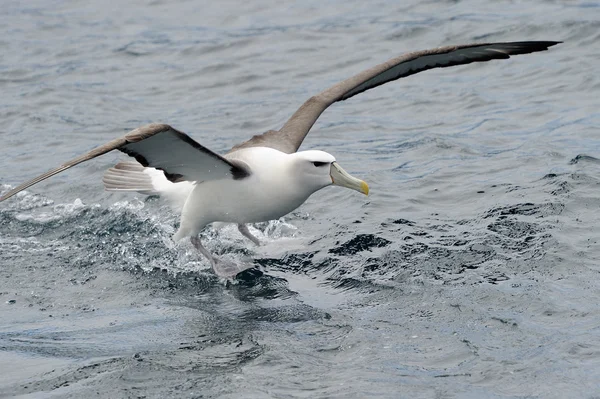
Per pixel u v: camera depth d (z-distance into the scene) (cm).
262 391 973
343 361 1039
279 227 1485
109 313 1212
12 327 1170
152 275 1334
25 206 1606
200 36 2953
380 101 2230
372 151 1881
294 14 3105
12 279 1317
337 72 2506
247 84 2458
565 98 2081
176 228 1489
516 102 2097
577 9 2639
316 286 1277
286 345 1086
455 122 2020
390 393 959
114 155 1881
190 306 1230
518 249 1320
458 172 1670
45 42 3011
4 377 1028
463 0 2938
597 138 1794
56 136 2084
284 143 1383
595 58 2283
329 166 1248
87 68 2675
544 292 1177
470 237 1376
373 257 1338
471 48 1365
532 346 1045
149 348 1093
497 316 1124
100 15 3356
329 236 1428
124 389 989
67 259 1387
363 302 1204
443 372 1001
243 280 1309
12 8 3522
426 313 1152
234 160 1268
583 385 956
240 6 3294
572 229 1366
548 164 1650
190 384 994
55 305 1242
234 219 1323
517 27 2567
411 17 2856
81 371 1035
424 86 2298
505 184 1572
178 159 1216
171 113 2252
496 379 980
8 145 2034
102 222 1516
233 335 1124
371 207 1530
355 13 3011
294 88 2397
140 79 2561
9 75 2636
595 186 1514
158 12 3347
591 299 1151
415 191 1595
